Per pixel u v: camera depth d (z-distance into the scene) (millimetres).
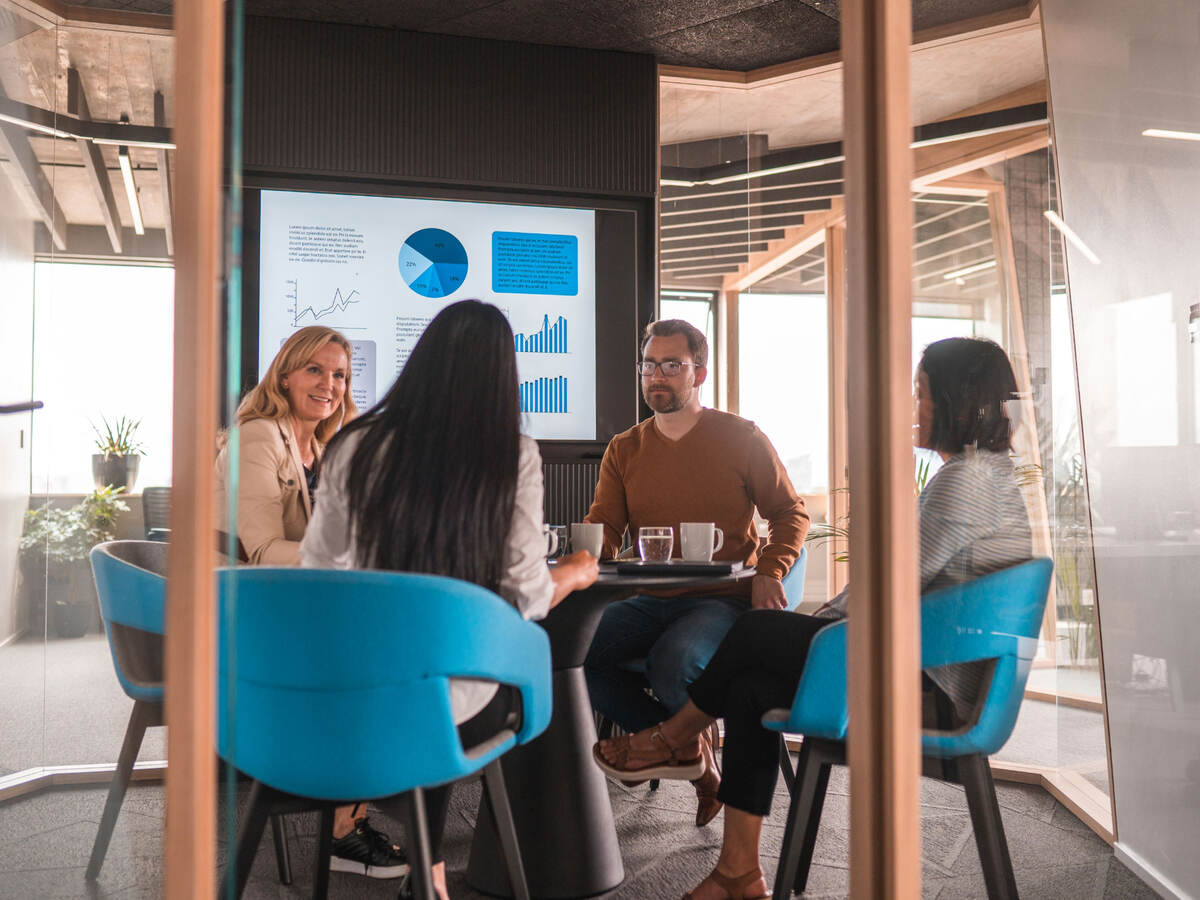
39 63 2158
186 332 1380
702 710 2420
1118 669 1944
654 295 4680
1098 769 1881
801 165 4797
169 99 1672
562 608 2428
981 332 2078
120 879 1652
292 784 1677
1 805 1765
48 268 2213
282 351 3012
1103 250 2176
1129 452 2055
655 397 3141
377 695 1627
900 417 1478
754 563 3166
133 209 1849
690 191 4836
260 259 4238
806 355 4855
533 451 1965
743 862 2338
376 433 1884
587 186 4594
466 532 1849
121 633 1751
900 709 1454
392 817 1749
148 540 1765
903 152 1495
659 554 2479
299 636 1607
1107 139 2158
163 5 1688
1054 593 1927
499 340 1932
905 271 1490
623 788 3525
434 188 4453
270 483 2770
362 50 4324
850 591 1530
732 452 3123
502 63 4496
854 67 1529
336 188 4328
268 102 4215
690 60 4695
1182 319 2035
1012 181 2172
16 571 1972
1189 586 2045
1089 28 2156
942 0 1978
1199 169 1983
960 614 1821
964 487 1884
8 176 2240
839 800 3275
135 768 1646
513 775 2514
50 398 2102
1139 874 1873
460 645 1654
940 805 1730
